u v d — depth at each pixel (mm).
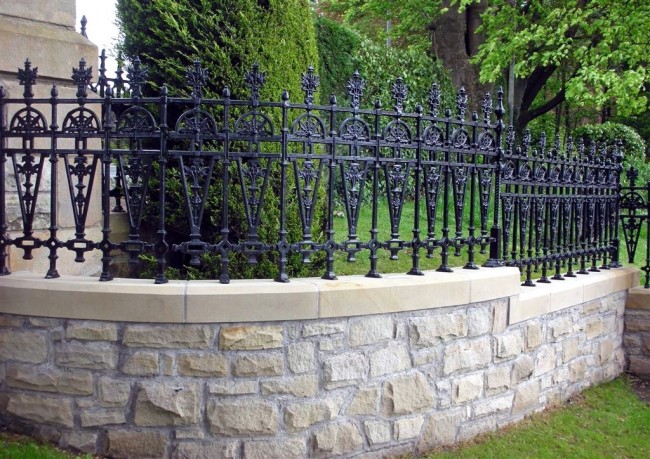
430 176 3889
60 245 3350
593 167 5465
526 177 4574
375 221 3656
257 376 3170
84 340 3160
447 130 3922
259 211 3352
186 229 4418
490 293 3908
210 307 3098
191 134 3268
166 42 4312
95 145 4641
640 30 10172
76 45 4457
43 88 4246
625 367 5754
